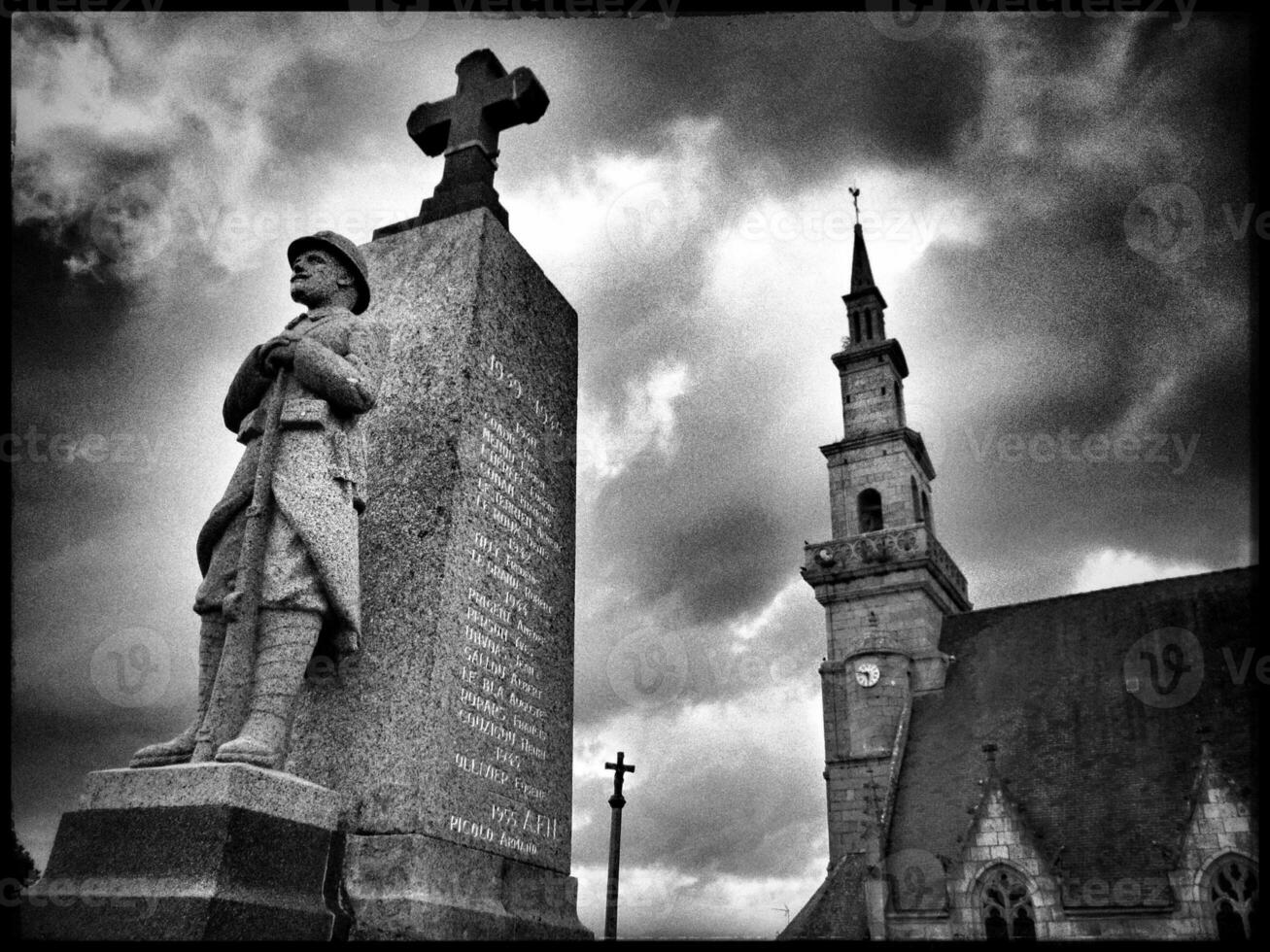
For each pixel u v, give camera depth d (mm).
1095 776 30031
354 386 6281
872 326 48219
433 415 7430
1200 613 32719
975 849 28828
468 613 7020
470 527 7219
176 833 4992
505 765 7188
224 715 5605
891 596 40000
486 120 9281
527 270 8891
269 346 6488
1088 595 36906
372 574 6906
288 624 5812
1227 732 28969
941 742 34938
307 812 5551
